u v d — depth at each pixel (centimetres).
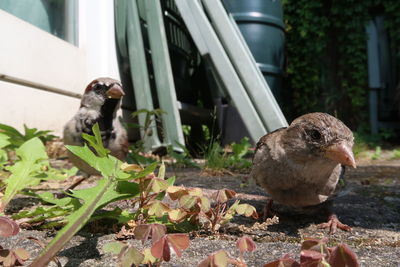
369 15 114
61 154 51
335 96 119
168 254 14
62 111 53
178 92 68
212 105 81
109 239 19
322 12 115
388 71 116
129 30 58
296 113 123
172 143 56
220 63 55
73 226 13
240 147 52
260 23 81
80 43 57
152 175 19
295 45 118
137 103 57
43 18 51
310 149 23
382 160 72
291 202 25
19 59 44
